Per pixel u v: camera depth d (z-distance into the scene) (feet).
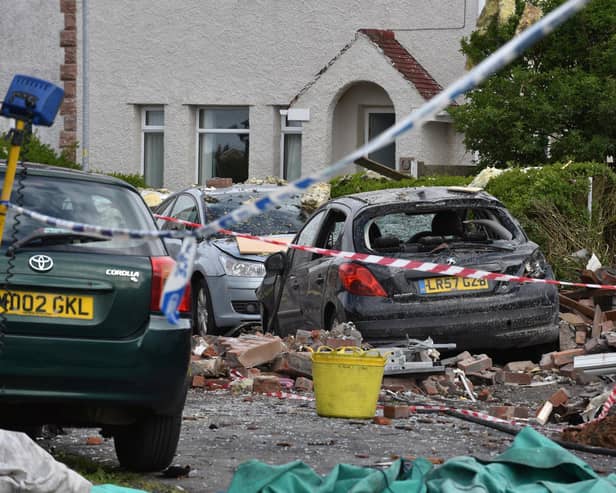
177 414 33.09
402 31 111.04
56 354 31.04
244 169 121.39
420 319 54.39
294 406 47.67
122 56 125.08
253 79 118.52
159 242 33.45
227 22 119.75
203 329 71.46
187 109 122.11
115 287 31.71
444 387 51.98
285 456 36.55
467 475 27.17
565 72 89.30
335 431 41.34
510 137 90.17
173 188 122.93
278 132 118.73
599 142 87.25
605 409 42.65
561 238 73.00
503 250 55.93
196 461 35.53
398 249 55.83
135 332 31.83
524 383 53.88
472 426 43.37
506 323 55.31
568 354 55.77
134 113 125.18
